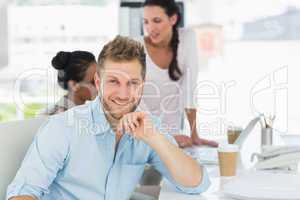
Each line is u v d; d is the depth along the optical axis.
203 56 3.80
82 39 3.84
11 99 3.46
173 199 1.29
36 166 1.32
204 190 1.36
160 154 1.36
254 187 1.26
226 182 1.48
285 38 3.94
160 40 2.47
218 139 2.20
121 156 1.47
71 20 3.84
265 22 4.02
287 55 3.89
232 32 4.03
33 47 3.83
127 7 3.56
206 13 3.85
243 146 2.07
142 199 1.83
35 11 3.88
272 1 4.01
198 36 3.81
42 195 1.40
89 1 3.82
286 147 1.71
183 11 3.66
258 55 3.90
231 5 4.03
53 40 3.83
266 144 1.98
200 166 1.39
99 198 1.44
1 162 1.38
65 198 1.43
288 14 3.97
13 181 1.31
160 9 2.46
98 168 1.43
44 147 1.35
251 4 4.03
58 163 1.37
